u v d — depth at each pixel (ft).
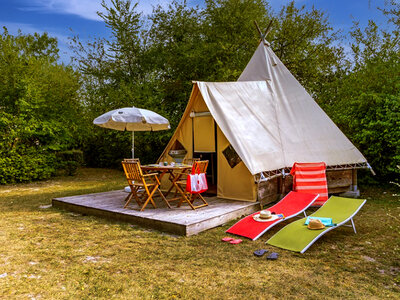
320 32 48.39
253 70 30.22
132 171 20.63
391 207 23.06
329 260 13.24
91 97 53.67
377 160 30.60
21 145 39.73
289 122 26.91
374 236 16.46
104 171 52.54
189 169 21.95
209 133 25.40
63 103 47.01
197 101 25.85
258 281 11.24
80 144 57.67
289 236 15.33
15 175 38.60
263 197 22.85
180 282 11.23
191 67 50.85
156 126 27.50
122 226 18.80
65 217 21.30
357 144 33.32
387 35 33.22
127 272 12.13
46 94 43.98
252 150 22.79
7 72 40.40
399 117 27.12
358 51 35.88
